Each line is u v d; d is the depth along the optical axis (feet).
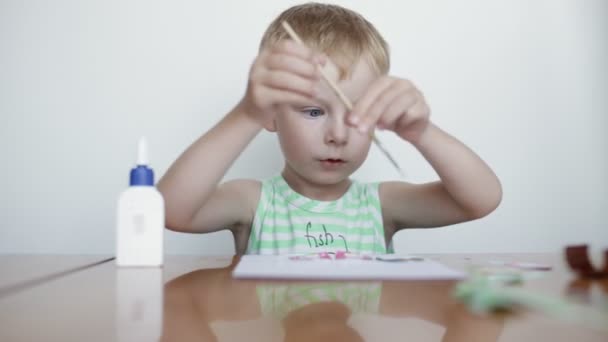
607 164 4.17
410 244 4.13
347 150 2.79
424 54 4.12
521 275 1.39
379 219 3.20
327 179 2.92
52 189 3.95
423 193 3.05
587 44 4.18
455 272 1.43
